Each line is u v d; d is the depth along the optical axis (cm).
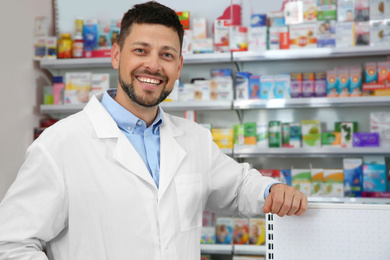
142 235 145
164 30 147
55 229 144
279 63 413
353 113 400
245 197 163
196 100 384
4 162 370
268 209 136
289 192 134
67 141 147
